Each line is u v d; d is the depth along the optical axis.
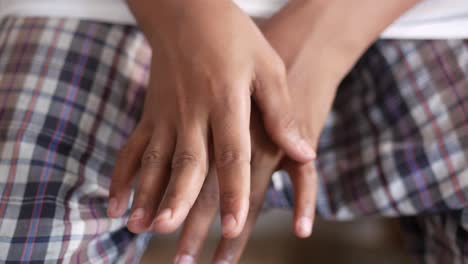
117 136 0.55
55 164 0.52
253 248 0.73
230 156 0.47
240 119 0.49
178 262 0.50
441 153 0.56
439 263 0.61
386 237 0.74
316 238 0.74
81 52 0.56
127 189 0.51
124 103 0.56
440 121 0.56
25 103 0.54
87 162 0.53
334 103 0.64
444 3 0.56
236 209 0.46
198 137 0.49
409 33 0.58
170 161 0.49
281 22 0.56
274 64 0.51
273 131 0.51
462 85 0.56
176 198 0.46
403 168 0.56
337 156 0.61
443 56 0.58
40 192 0.51
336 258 0.72
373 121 0.60
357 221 0.76
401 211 0.57
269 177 0.53
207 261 0.71
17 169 0.51
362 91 0.63
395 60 0.60
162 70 0.51
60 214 0.50
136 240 0.56
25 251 0.49
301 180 0.53
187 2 0.52
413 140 0.57
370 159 0.58
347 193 0.59
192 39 0.51
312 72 0.54
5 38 0.57
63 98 0.54
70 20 0.57
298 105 0.54
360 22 0.55
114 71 0.56
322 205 0.59
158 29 0.52
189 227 0.51
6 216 0.50
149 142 0.51
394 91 0.59
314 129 0.54
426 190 0.56
